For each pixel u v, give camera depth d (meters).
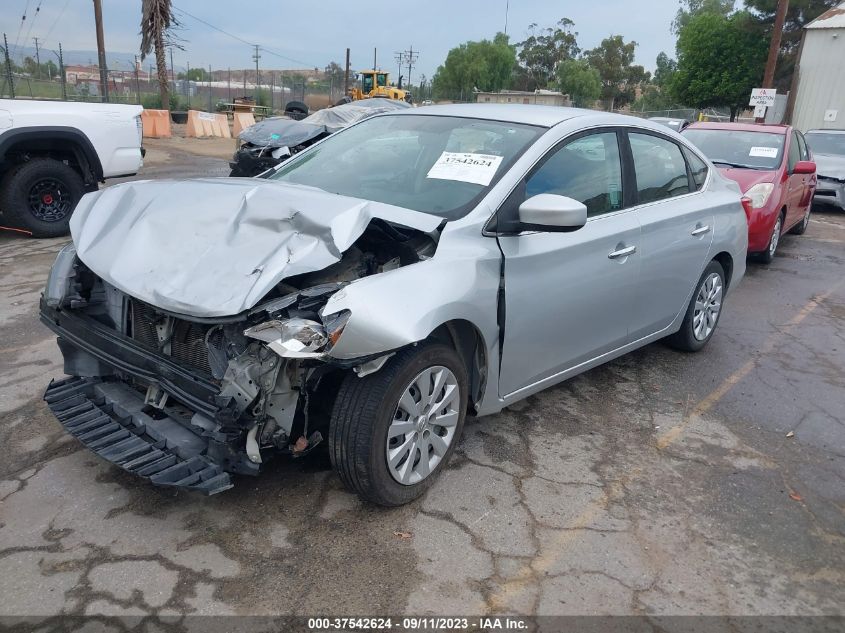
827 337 6.12
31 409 3.98
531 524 3.19
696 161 5.15
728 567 3.00
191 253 3.02
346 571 2.81
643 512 3.35
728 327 6.26
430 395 3.21
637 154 4.44
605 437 4.06
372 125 4.52
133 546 2.89
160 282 2.94
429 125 4.21
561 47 84.88
